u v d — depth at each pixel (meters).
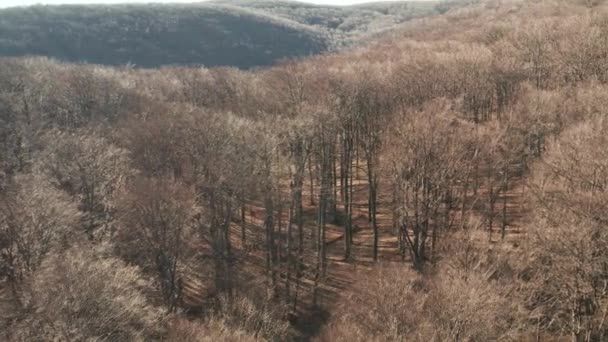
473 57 74.00
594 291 35.72
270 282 55.28
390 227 67.88
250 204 70.31
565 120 53.72
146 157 64.38
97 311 33.22
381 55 100.44
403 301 35.72
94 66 118.00
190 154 60.88
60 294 32.91
